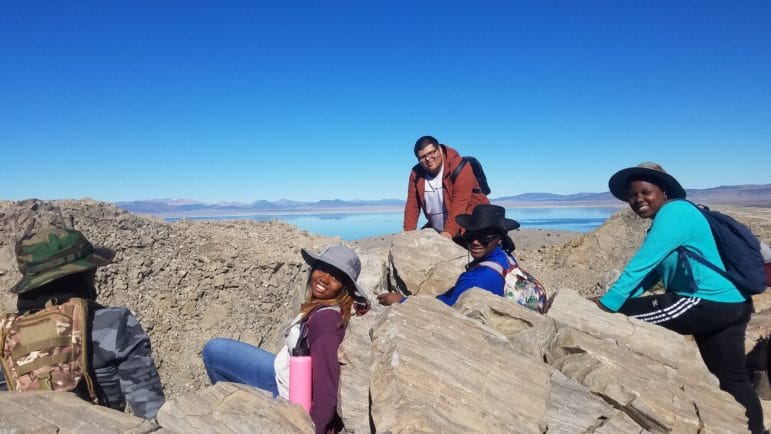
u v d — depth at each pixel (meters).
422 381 3.02
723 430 3.18
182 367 9.51
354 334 3.59
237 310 11.02
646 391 3.30
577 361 3.62
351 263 3.53
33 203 10.80
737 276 3.74
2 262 9.09
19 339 2.62
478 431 2.81
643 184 4.09
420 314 3.67
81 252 2.91
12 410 2.40
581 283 12.17
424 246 6.16
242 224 15.90
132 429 2.47
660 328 4.02
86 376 2.71
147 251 11.42
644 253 3.89
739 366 3.89
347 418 3.26
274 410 2.84
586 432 3.09
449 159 6.36
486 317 3.95
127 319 2.94
